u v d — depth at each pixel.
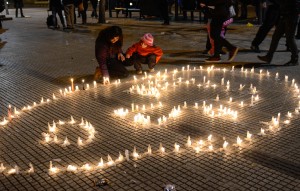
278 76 7.78
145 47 8.02
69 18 17.11
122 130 5.26
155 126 5.36
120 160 4.40
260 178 3.96
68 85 7.56
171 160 4.38
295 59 8.71
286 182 3.88
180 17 21.56
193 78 7.71
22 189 3.88
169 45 12.06
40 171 4.22
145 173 4.12
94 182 3.90
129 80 7.70
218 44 9.14
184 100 6.43
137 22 19.52
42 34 15.72
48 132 5.26
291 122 5.38
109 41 7.47
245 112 5.81
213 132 5.11
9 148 4.82
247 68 8.58
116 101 6.46
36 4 38.12
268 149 4.59
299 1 8.33
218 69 8.50
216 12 8.95
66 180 4.02
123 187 3.86
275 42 8.72
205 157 4.43
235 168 4.17
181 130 5.20
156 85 7.30
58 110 6.11
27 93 7.09
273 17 10.20
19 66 9.43
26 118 5.80
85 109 6.11
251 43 11.80
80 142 4.86
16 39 14.41
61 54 10.94
